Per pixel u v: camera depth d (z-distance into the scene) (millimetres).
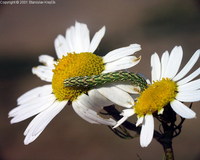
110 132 302
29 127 125
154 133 110
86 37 144
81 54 131
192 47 342
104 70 127
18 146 310
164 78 115
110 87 118
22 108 133
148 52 357
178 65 116
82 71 127
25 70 389
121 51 128
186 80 111
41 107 130
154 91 109
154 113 109
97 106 119
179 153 259
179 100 107
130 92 116
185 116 101
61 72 129
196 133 273
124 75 117
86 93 123
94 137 301
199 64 291
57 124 323
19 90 361
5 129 327
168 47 355
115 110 120
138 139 285
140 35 390
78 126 316
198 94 106
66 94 125
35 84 363
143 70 336
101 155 279
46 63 149
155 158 262
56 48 148
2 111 346
